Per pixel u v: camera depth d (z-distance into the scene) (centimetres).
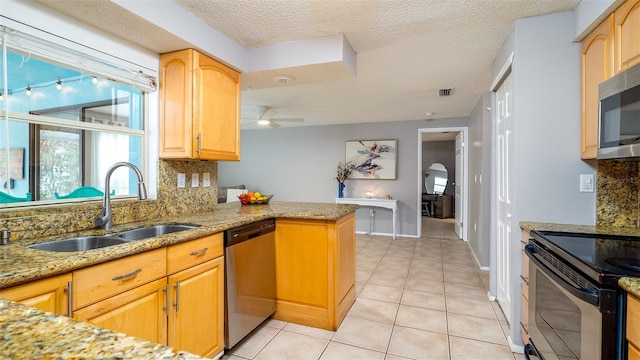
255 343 212
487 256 366
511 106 219
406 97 404
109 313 127
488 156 365
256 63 251
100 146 205
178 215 232
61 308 111
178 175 237
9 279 95
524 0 182
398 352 201
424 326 234
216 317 187
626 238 159
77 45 171
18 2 147
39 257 114
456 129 539
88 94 193
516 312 204
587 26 175
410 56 269
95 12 163
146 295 144
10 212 151
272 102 437
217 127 230
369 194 594
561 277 138
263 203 318
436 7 191
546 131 198
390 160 579
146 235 191
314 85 355
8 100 155
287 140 662
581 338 120
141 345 51
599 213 191
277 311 247
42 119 169
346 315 253
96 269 123
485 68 297
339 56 228
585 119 185
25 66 161
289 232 243
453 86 355
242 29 222
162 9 181
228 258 196
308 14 201
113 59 190
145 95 223
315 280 236
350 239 268
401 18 204
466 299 283
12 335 54
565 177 196
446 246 488
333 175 626
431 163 891
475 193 425
